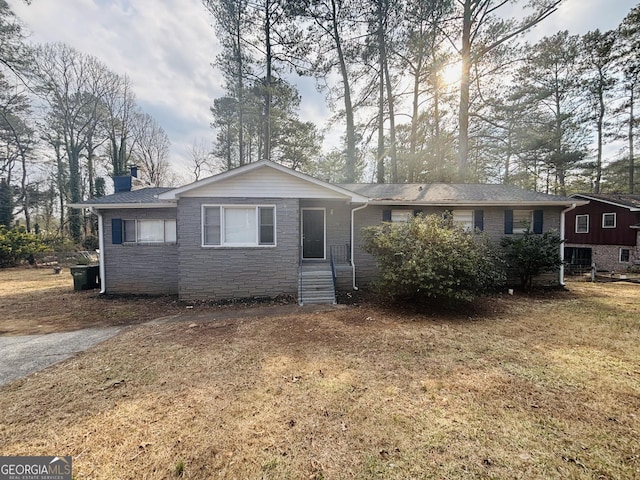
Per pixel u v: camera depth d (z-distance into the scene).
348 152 17.52
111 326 5.95
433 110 17.94
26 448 2.42
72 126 24.59
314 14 15.16
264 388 3.37
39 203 26.56
